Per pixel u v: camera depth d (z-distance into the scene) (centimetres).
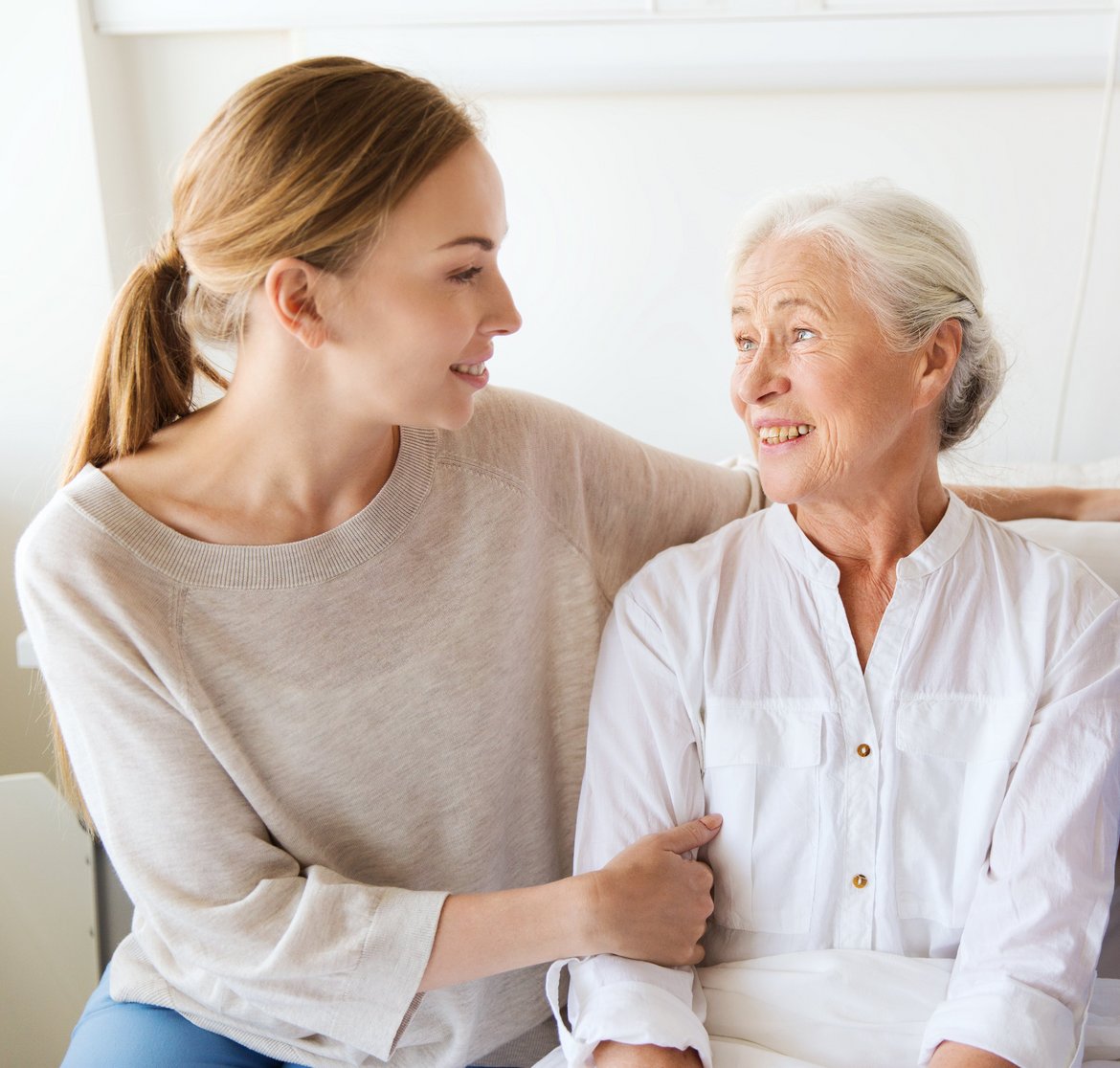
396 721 102
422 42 167
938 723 100
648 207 172
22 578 90
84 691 91
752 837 101
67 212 169
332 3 166
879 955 98
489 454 106
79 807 122
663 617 106
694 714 104
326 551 96
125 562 91
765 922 101
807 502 103
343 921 94
